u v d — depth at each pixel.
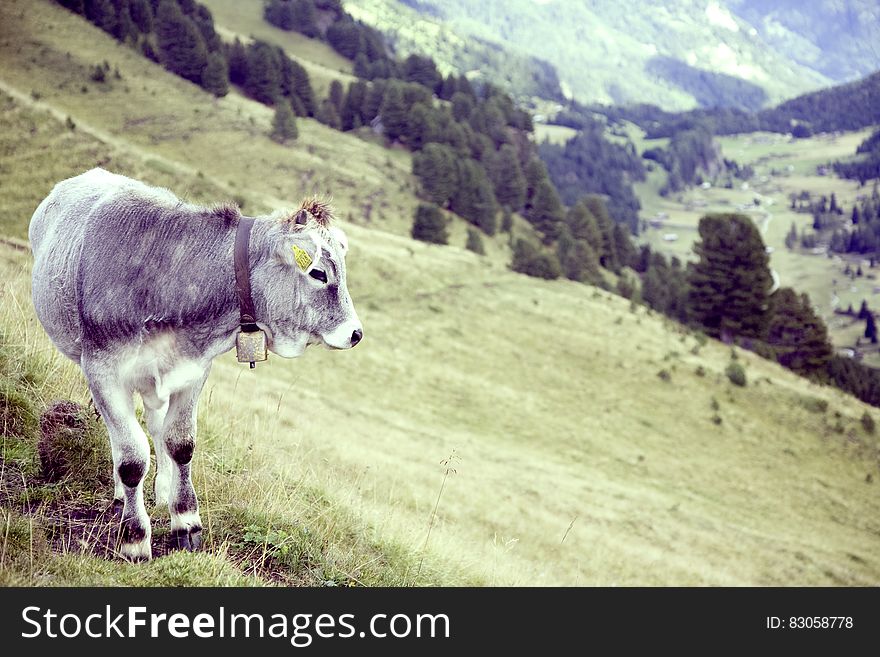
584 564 24.69
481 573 8.90
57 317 4.64
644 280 133.38
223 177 118.69
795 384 76.50
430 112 179.38
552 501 32.88
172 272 4.36
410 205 132.12
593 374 68.00
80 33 141.50
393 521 8.55
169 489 5.27
